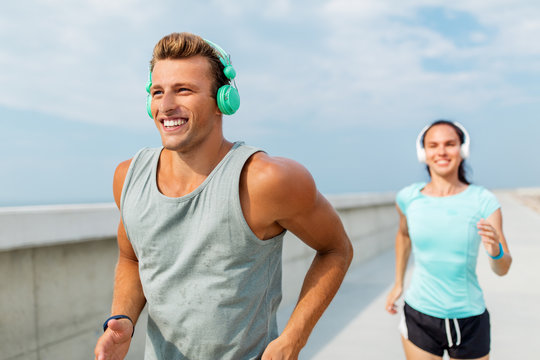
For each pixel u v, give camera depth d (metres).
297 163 1.09
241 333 1.08
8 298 2.31
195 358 1.10
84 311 2.71
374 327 4.24
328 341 3.89
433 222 2.08
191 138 1.03
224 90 1.04
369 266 7.63
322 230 1.15
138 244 1.12
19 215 2.19
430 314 2.06
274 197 1.02
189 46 1.02
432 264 2.08
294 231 1.14
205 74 1.03
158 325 1.14
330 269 1.19
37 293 2.45
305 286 1.18
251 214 1.04
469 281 2.05
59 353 2.54
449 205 2.10
